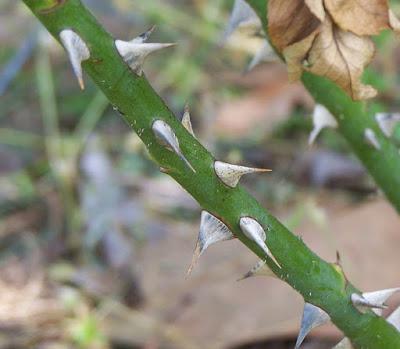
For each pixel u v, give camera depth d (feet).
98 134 1.97
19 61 2.15
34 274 1.58
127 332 1.39
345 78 0.84
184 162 0.78
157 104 0.77
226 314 1.37
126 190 1.78
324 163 1.77
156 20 2.24
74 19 0.74
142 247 1.58
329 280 0.86
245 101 1.98
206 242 0.81
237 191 0.81
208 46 2.19
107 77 0.76
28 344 1.40
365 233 1.46
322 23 0.83
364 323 0.87
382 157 1.01
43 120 2.03
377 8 0.83
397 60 2.02
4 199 1.79
